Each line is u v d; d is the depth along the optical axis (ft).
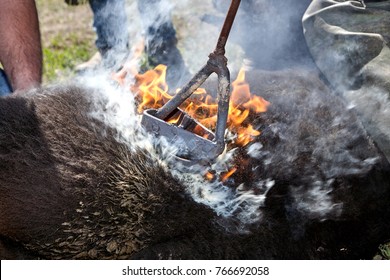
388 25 11.57
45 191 9.41
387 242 12.17
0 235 9.59
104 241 9.77
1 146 9.40
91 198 9.51
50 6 23.49
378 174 11.15
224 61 9.10
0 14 12.73
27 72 12.39
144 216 9.75
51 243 9.65
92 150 9.67
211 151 9.15
